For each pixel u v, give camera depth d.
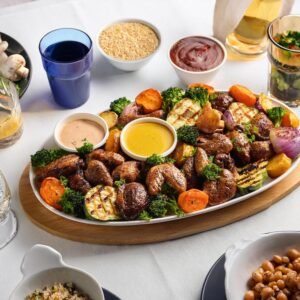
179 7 1.12
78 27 1.09
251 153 0.86
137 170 0.84
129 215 0.79
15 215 0.84
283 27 0.97
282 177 0.84
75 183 0.82
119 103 0.92
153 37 1.02
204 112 0.88
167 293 0.77
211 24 1.09
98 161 0.83
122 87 1.00
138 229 0.81
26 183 0.86
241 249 0.73
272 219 0.84
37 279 0.72
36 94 0.99
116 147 0.87
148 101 0.92
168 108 0.93
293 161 0.87
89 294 0.72
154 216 0.80
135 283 0.78
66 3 1.12
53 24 1.09
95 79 1.01
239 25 1.03
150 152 0.87
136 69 1.01
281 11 1.02
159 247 0.81
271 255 0.75
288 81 0.94
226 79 1.01
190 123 0.90
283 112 0.91
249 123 0.90
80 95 0.96
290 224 0.84
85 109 0.97
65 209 0.80
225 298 0.73
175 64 0.98
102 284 0.78
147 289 0.77
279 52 0.92
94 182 0.83
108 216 0.79
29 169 0.87
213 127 0.87
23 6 1.12
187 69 0.97
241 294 0.72
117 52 1.00
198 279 0.78
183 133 0.87
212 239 0.82
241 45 1.06
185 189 0.82
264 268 0.74
